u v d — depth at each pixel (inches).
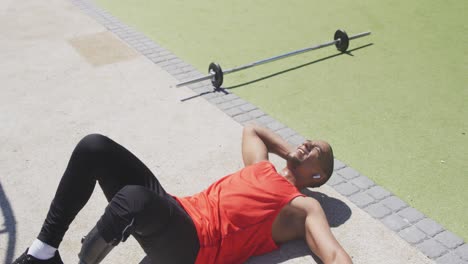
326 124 154.9
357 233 107.7
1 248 103.5
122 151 91.1
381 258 101.0
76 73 190.5
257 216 93.8
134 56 205.6
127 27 240.1
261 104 167.5
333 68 196.2
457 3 273.3
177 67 195.6
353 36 212.7
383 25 243.3
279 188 95.7
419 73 191.6
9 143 143.9
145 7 271.3
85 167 87.1
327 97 172.4
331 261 87.7
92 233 81.4
